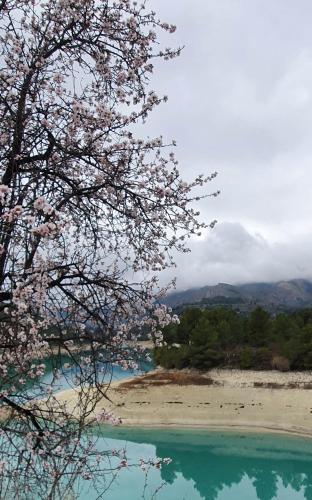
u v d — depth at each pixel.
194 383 51.12
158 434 37.81
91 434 6.61
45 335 6.11
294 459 31.70
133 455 31.00
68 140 6.83
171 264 7.82
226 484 26.84
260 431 38.81
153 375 54.69
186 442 35.72
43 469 5.56
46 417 6.28
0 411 5.95
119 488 22.80
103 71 6.94
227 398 46.72
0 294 5.55
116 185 6.95
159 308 7.48
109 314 6.87
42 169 6.14
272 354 58.56
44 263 5.32
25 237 5.01
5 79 6.12
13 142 5.94
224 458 31.89
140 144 7.48
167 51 7.36
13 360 5.66
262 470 29.47
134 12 6.98
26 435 5.70
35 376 6.32
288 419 40.81
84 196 6.87
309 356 54.34
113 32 6.93
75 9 6.52
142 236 7.44
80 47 6.71
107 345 6.64
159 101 7.39
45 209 4.79
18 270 5.35
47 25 6.38
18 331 5.43
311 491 25.89
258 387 49.72
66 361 6.25
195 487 25.70
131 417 41.84
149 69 7.28
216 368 57.75
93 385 6.20
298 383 50.09
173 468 29.23
